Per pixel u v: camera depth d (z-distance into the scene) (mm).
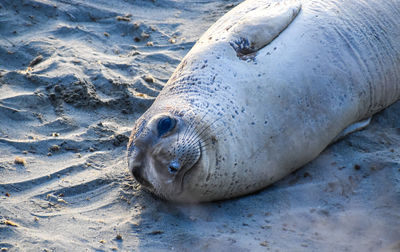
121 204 20766
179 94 21609
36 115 26094
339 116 22953
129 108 27359
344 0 25016
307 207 20828
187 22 37125
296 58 22453
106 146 24344
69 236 18344
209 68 22141
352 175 22219
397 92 25938
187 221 20031
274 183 22469
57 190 21000
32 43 32844
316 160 23344
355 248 18453
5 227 18094
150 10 38562
